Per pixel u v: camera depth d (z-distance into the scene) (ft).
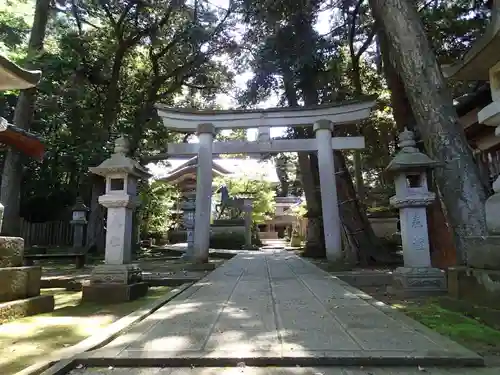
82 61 51.34
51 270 33.88
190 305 14.08
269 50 39.86
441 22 39.32
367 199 70.90
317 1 39.34
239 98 50.24
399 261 39.06
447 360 7.91
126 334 9.98
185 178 77.66
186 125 35.01
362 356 7.99
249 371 7.61
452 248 27.45
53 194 70.85
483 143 32.89
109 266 19.86
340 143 33.86
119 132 53.98
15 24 51.47
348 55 50.93
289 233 123.65
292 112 34.45
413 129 31.73
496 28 13.58
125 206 20.36
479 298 14.21
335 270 29.60
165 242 87.51
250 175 86.58
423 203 19.56
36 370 7.77
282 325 10.84
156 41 56.34
